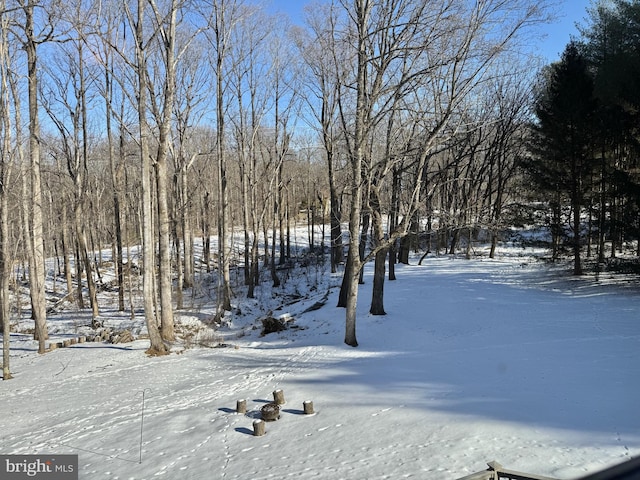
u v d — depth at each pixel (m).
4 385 13.31
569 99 23.36
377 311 18.59
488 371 11.45
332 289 25.41
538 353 12.73
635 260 22.53
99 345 17.66
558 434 7.52
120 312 24.20
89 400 11.69
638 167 22.94
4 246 14.15
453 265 30.89
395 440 8.01
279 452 8.12
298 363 13.97
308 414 9.74
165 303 17.44
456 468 6.77
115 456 8.50
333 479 6.90
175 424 9.81
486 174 36.75
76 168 23.98
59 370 14.48
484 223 16.45
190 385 12.41
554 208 25.98
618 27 24.80
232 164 40.66
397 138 17.47
